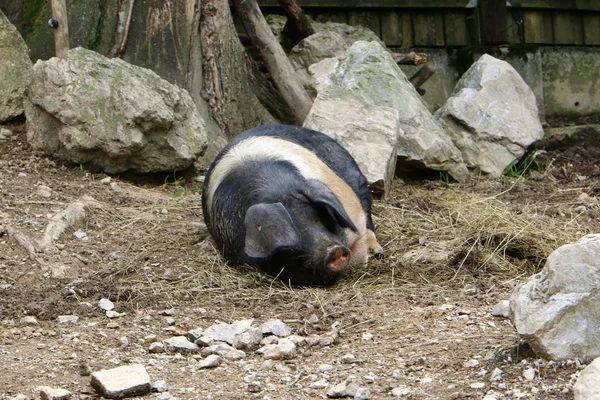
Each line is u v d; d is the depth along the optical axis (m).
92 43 13.66
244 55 14.39
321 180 8.88
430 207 11.30
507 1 17.05
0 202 10.38
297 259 8.26
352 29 15.82
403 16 16.78
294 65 14.90
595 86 17.72
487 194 12.30
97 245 9.61
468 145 13.72
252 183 8.73
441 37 16.98
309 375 5.95
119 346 6.69
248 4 13.81
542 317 5.50
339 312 7.59
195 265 9.03
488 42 16.75
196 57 13.84
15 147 12.55
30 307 7.58
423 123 13.15
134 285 8.38
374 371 5.96
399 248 9.61
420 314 7.38
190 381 5.84
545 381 5.29
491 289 8.25
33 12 14.45
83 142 11.83
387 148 11.90
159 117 11.91
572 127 15.92
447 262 9.05
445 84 16.95
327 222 8.45
